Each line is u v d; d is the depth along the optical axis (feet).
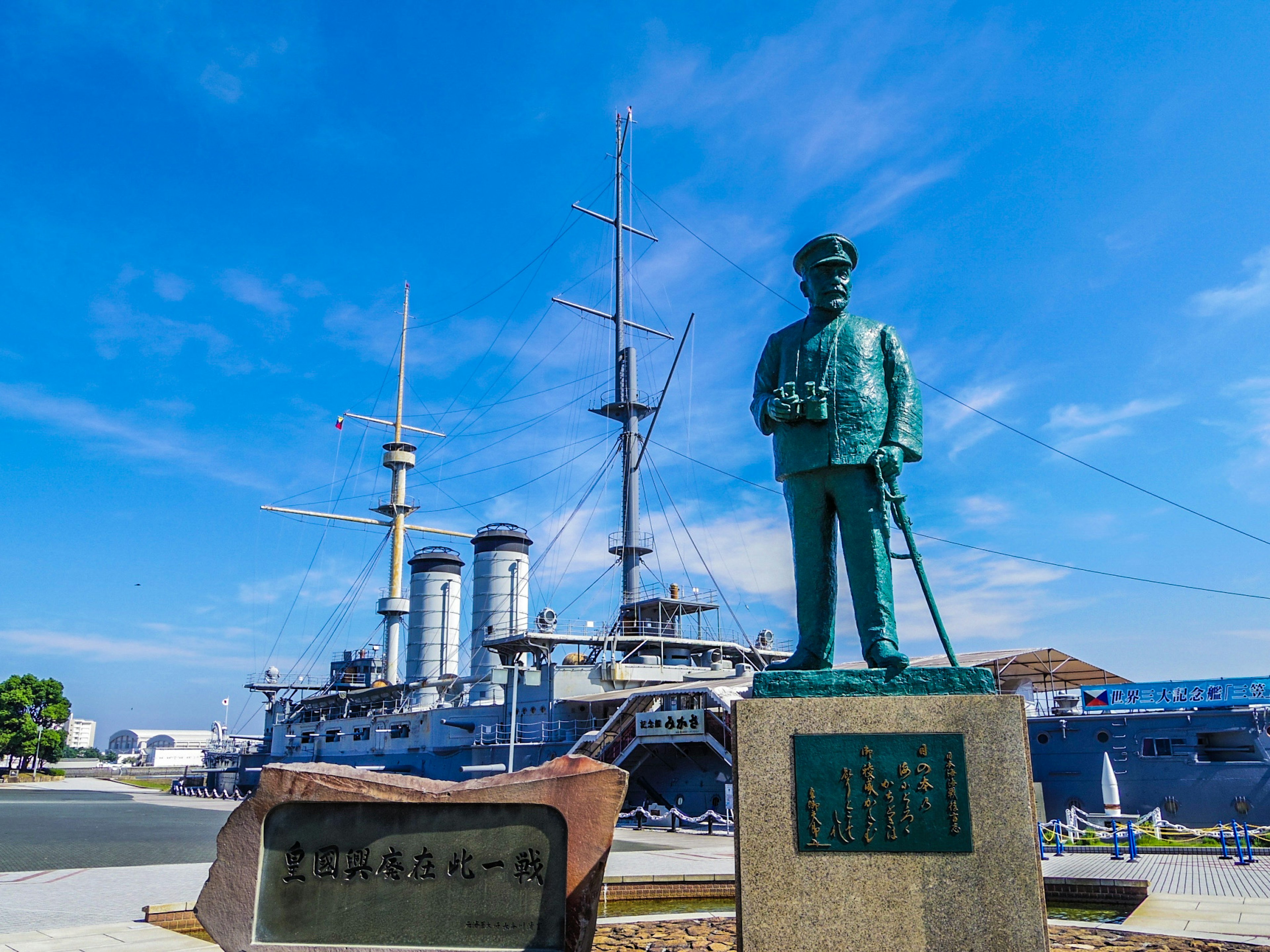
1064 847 94.43
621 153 206.08
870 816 29.14
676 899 62.13
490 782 33.50
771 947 28.78
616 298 201.46
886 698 30.07
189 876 79.97
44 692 375.86
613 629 187.21
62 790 312.29
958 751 29.14
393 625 248.11
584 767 33.27
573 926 31.78
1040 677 150.71
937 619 32.50
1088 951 40.68
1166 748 118.83
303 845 33.78
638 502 193.16
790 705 30.50
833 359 34.73
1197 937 43.62
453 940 32.22
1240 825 94.79
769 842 29.55
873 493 33.91
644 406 195.93
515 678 168.66
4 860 97.09
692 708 148.97
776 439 35.91
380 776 34.37
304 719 259.80
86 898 65.31
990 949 27.58
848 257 35.91
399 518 255.70
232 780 268.00
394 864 33.24
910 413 35.04
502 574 220.84
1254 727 113.50
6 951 44.70
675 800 153.07
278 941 32.91
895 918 28.32
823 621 34.17
